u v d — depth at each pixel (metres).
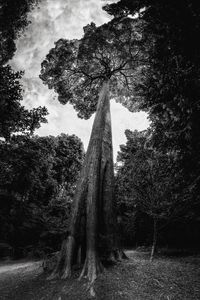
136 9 10.28
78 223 9.51
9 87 13.88
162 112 10.42
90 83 20.31
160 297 6.10
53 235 19.22
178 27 8.38
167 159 11.59
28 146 17.42
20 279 9.54
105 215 10.09
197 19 7.77
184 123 9.41
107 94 15.09
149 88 10.18
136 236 19.59
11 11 15.61
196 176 10.49
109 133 12.98
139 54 17.03
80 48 18.05
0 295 8.03
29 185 20.08
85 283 7.23
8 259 17.70
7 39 16.20
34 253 17.75
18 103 14.59
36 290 7.62
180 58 8.79
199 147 9.23
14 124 15.10
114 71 19.06
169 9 8.25
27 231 20.53
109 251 9.17
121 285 6.93
